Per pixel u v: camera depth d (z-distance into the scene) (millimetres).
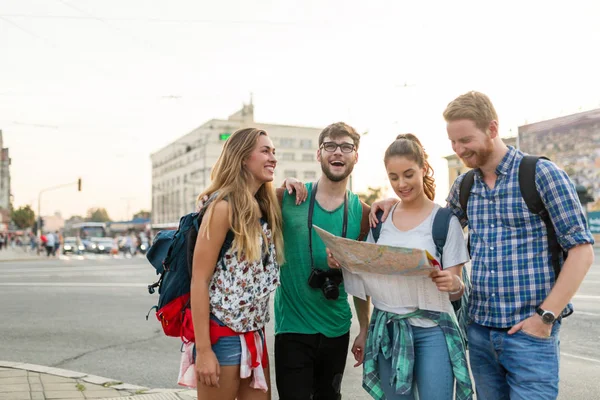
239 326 2635
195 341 2580
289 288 3059
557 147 37219
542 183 2424
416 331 2648
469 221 2658
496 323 2500
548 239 2467
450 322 2613
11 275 16938
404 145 2680
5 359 5980
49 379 4957
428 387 2580
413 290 2609
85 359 6004
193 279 2586
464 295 2748
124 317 8578
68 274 17297
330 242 2633
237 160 2740
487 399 2629
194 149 81250
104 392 4586
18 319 8391
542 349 2402
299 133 79062
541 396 2375
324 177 3168
